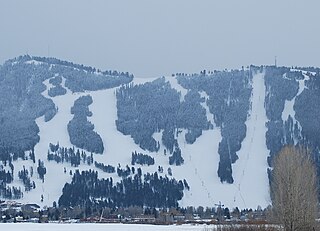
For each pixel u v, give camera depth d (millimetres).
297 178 146375
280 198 147625
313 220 147250
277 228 148750
